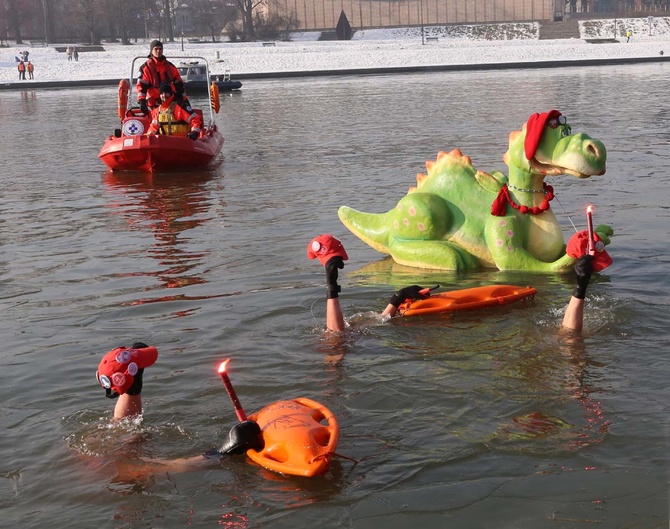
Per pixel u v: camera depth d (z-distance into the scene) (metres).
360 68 66.19
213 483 4.43
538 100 33.19
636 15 118.50
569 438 4.75
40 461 4.76
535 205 8.78
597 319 6.82
